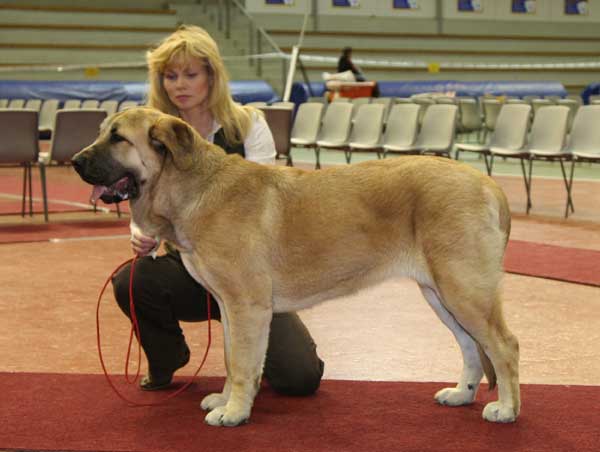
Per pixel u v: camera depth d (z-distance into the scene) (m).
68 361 4.47
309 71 23.12
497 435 3.38
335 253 3.48
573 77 26.36
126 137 3.39
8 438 3.34
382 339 4.91
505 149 10.09
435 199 3.35
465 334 3.74
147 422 3.56
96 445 3.27
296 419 3.60
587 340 4.85
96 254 7.46
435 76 24.78
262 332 3.48
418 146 10.63
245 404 3.52
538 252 7.42
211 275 3.45
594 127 9.50
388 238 3.46
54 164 9.39
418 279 3.46
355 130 11.56
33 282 6.32
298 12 23.81
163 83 4.10
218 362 4.53
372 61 22.50
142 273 3.89
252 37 21.05
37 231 8.74
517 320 5.27
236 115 4.14
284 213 3.48
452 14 25.30
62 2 22.22
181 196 3.47
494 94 22.44
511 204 10.54
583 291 6.04
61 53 21.19
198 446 3.27
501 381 3.50
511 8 25.91
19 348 4.69
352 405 3.78
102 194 3.42
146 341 3.96
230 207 3.44
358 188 3.50
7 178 14.52
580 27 26.67
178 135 3.39
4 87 18.95
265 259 3.46
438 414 3.65
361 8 24.36
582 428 3.45
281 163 15.25
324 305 5.71
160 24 22.64
